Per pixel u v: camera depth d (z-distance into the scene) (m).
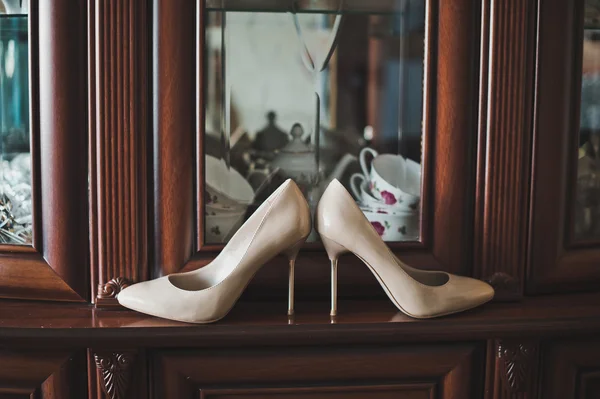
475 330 0.97
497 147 1.04
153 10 1.01
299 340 0.96
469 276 1.06
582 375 1.02
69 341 0.94
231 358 0.98
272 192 1.06
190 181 1.03
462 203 1.05
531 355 1.00
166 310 0.96
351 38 1.07
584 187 1.08
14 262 1.04
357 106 1.08
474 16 1.04
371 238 0.99
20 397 0.98
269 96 1.06
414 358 1.00
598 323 0.99
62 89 1.01
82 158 1.02
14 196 1.04
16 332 0.94
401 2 1.05
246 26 1.05
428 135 1.05
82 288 1.03
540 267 1.06
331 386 0.99
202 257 1.04
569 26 1.05
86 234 1.03
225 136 1.05
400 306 0.99
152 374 0.98
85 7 1.01
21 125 1.03
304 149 1.07
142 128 1.02
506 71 1.03
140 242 1.02
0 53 1.03
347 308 1.02
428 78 1.04
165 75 1.02
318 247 1.05
